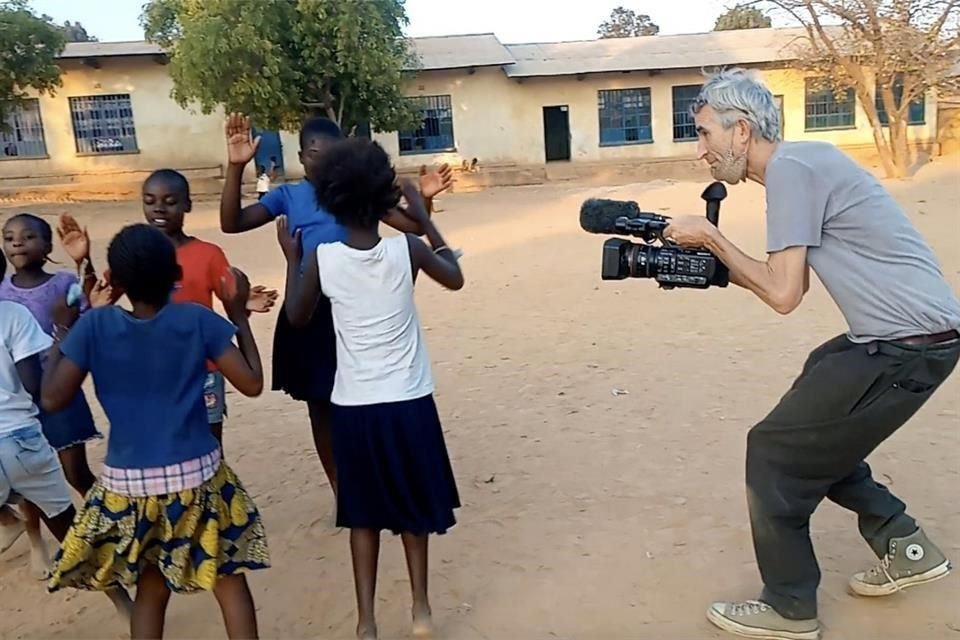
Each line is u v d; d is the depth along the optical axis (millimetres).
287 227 4023
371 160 3492
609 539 4574
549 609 3953
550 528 4738
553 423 6426
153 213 4281
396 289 3514
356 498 3586
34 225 4578
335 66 26484
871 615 3758
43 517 4125
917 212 18141
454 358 8555
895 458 5355
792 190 3295
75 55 31094
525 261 14719
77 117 32094
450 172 4129
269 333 10250
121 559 3131
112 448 3188
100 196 31688
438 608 4004
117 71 31938
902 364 3279
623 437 6035
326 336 4574
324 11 25734
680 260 3506
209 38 24969
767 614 3619
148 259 3178
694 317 9680
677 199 24062
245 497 3400
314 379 4598
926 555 3781
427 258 3645
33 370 3779
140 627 3348
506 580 4227
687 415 6414
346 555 4613
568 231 18734
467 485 5379
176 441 3156
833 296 3398
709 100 3490
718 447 5746
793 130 34812
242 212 4461
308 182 4512
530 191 30109
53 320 4086
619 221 3588
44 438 3955
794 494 3484
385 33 27484
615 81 34781
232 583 3367
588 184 31672
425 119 34406
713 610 3740
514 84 34406
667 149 35281
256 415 7145
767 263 3393
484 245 17234
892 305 3270
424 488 3604
